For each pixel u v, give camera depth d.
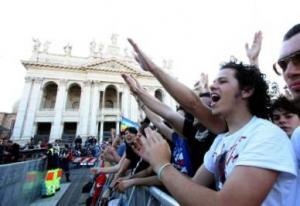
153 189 2.63
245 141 1.29
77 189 12.22
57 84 42.16
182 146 2.73
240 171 1.08
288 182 1.16
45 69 41.72
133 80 3.05
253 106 1.51
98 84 43.44
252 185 1.02
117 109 43.25
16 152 9.88
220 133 1.90
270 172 1.07
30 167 8.23
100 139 40.44
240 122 1.51
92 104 41.94
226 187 1.04
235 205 0.97
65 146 26.55
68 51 44.62
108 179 5.60
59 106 40.69
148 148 1.41
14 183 6.40
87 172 19.16
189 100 1.89
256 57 2.45
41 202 9.31
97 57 45.38
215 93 1.62
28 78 40.50
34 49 42.31
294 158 1.21
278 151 1.14
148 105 2.89
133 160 3.87
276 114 2.44
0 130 40.28
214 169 1.59
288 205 1.14
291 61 1.34
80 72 43.78
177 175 1.20
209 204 1.00
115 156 5.42
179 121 2.70
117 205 4.11
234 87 1.52
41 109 40.12
